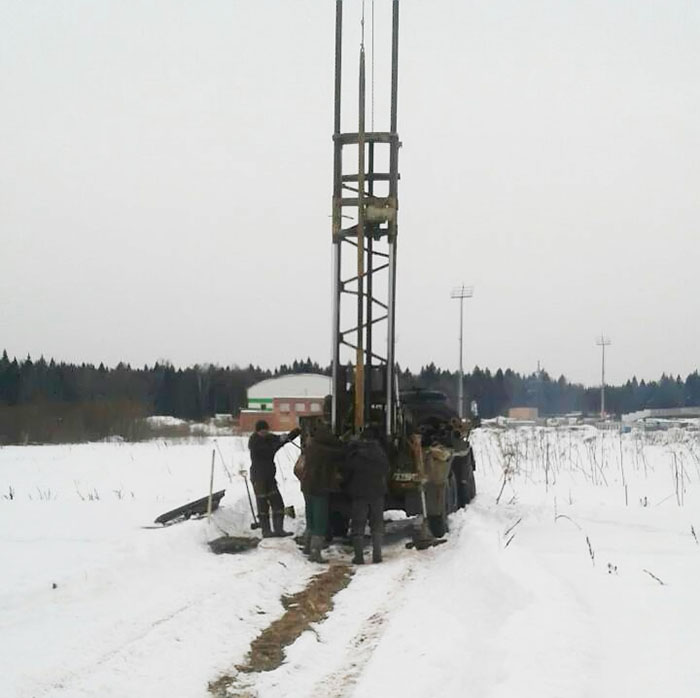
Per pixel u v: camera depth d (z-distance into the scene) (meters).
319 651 7.36
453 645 7.18
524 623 7.05
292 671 6.83
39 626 7.96
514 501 16.47
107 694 6.27
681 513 14.55
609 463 25.12
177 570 10.64
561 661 6.05
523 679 5.73
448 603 8.88
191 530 12.45
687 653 6.39
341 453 12.09
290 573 10.84
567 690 5.51
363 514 11.75
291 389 65.00
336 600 9.34
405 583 10.18
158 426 57.16
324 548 12.95
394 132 13.88
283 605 9.12
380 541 11.77
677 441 34.72
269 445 13.55
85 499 17.94
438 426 16.25
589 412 115.94
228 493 17.91
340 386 13.88
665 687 5.64
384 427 13.55
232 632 7.96
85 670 6.74
